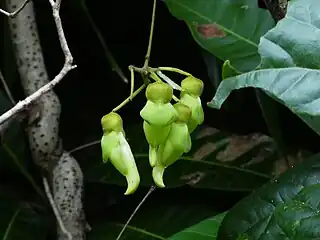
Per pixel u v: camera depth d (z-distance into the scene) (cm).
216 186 66
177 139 49
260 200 57
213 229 57
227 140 68
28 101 48
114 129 49
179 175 66
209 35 66
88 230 65
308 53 49
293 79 49
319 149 69
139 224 66
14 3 63
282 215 54
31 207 68
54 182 64
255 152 67
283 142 68
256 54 65
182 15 67
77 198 64
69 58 48
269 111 68
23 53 64
